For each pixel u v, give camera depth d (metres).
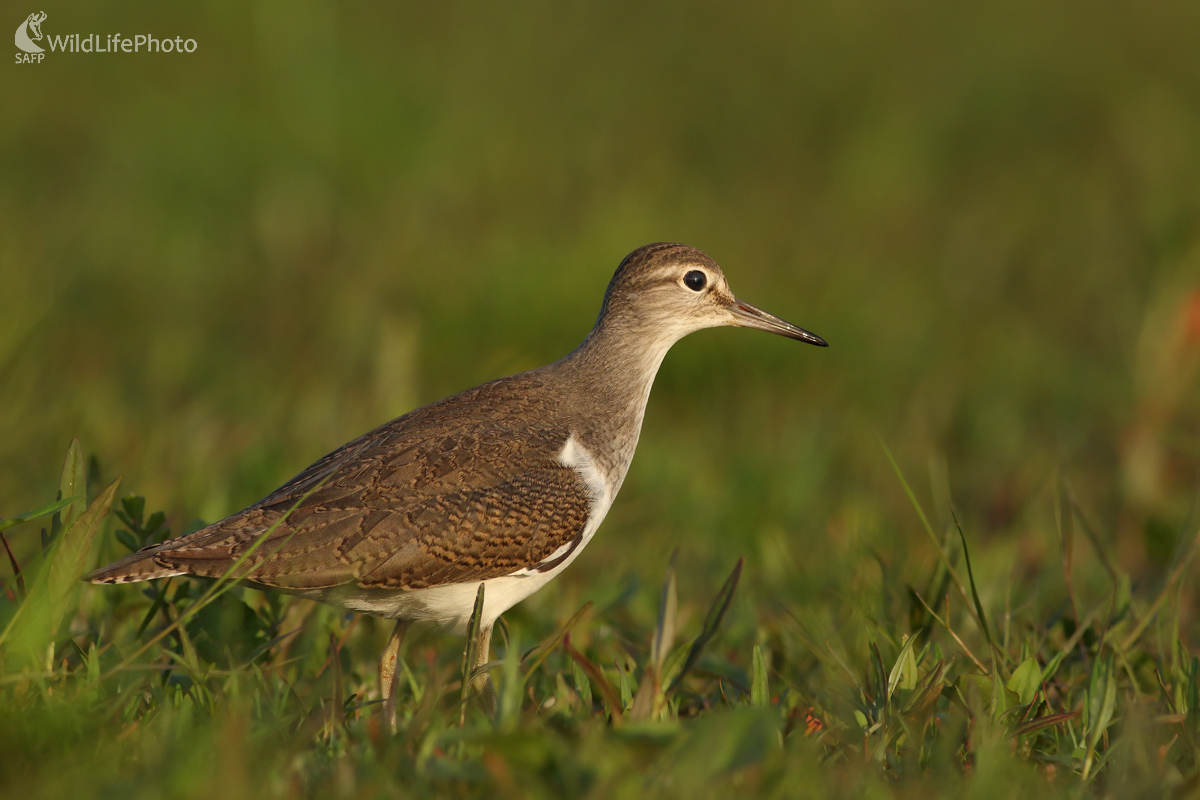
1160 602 8.48
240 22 25.33
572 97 25.56
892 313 17.12
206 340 16.70
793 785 6.27
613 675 7.82
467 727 6.84
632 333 9.55
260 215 19.81
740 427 14.70
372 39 25.69
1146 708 7.27
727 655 9.34
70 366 15.18
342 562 7.86
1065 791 6.48
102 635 8.20
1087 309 18.52
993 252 20.47
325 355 16.06
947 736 6.75
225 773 5.77
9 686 6.91
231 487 11.52
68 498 7.16
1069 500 9.38
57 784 5.91
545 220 19.59
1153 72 25.73
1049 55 26.48
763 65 27.30
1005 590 9.74
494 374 14.66
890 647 8.57
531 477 8.44
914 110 25.33
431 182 20.94
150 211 20.31
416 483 8.15
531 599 10.10
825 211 21.67
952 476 13.77
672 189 20.69
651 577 10.86
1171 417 13.75
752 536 11.83
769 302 16.55
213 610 8.05
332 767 6.50
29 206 20.19
